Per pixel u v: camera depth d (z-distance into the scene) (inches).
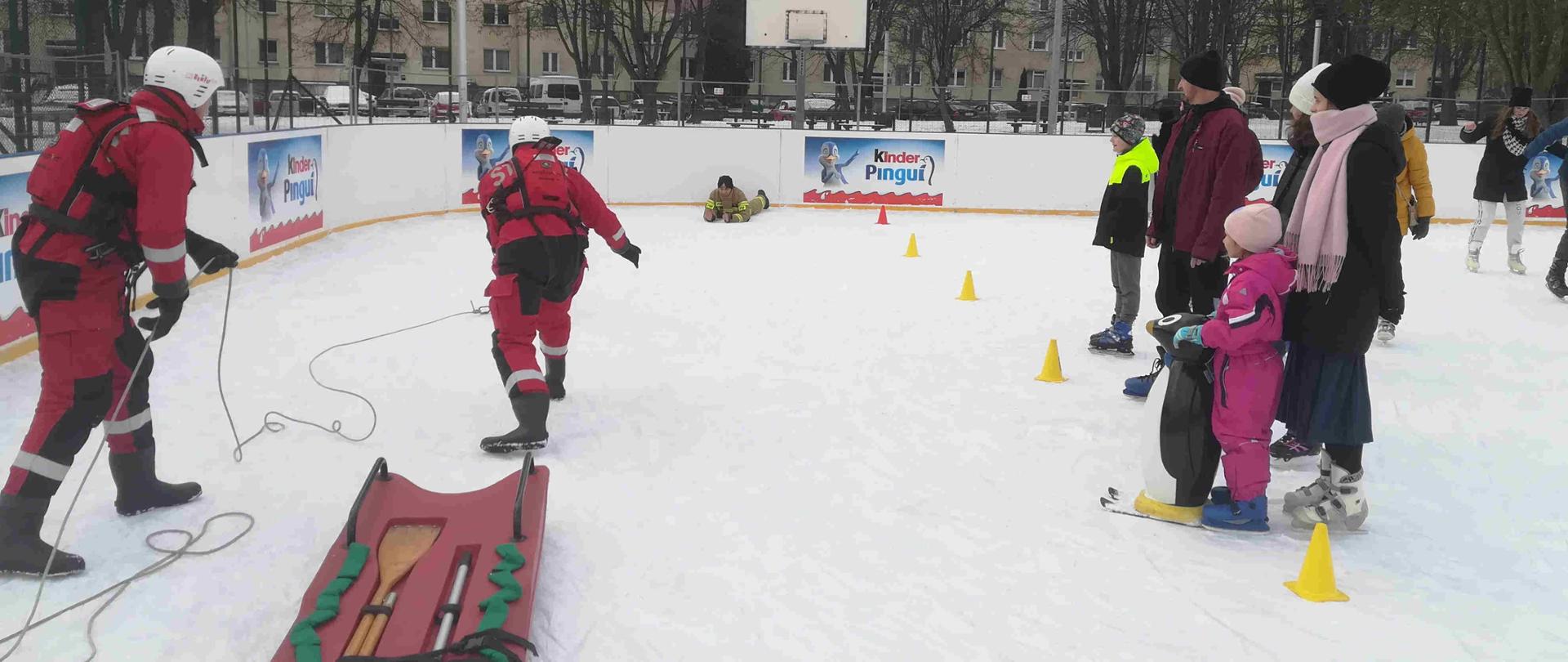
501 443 193.0
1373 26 1386.6
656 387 246.5
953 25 1588.3
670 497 176.9
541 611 136.2
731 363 271.4
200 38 722.8
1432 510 177.2
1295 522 167.0
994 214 688.4
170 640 127.9
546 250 197.9
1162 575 150.6
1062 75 1667.1
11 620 131.4
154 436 202.1
